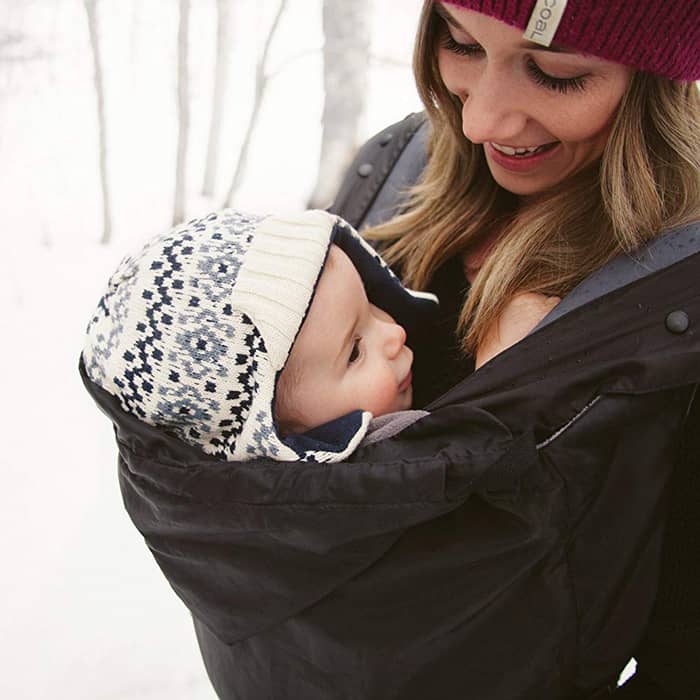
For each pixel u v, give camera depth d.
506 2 0.65
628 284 0.69
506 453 0.62
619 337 0.67
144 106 1.51
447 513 0.68
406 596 0.70
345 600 0.71
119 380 0.75
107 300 0.77
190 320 0.73
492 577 0.68
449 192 0.95
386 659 0.73
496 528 0.66
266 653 0.78
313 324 0.77
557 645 0.70
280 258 0.75
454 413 0.66
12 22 1.42
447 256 0.94
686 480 0.70
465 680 0.73
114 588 1.44
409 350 0.86
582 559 0.68
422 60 0.85
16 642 1.36
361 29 1.48
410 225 0.99
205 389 0.73
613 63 0.69
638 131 0.73
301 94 1.54
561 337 0.68
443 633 0.71
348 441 0.71
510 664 0.72
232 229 0.78
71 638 1.38
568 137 0.74
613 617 0.71
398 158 1.07
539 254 0.78
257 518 0.67
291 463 0.67
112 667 1.36
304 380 0.78
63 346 1.57
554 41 0.66
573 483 0.65
